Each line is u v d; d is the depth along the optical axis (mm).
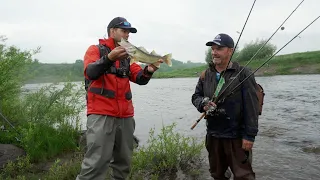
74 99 8055
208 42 4047
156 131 9781
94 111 3607
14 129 6863
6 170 5340
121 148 3869
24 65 8008
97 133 3543
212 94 4102
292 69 45281
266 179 5184
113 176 4051
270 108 13625
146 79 3867
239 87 3830
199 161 6180
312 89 21391
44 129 7262
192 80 50781
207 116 4047
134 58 3475
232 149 3918
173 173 5543
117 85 3670
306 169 5613
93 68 3311
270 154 6609
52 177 5098
